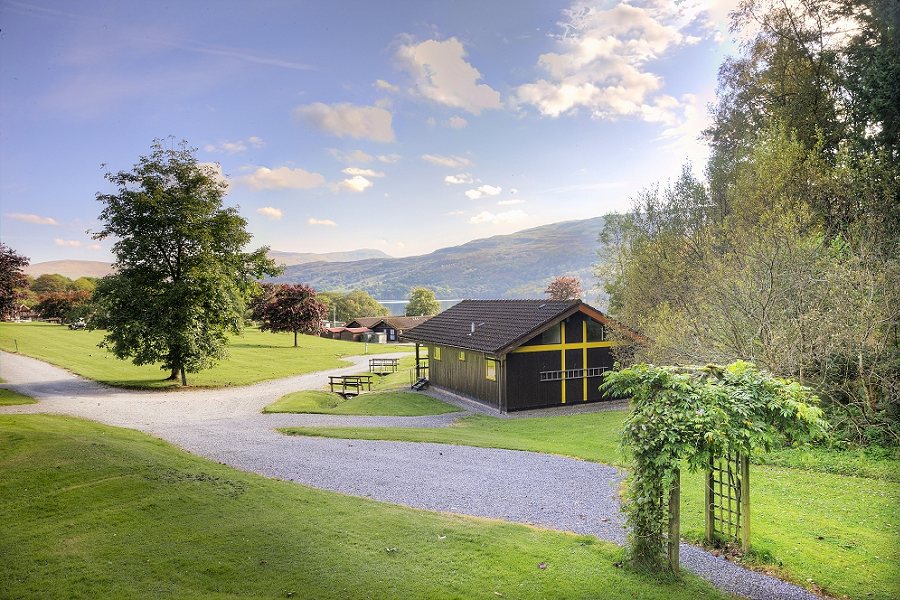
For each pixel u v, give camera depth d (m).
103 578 6.72
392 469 13.03
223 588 6.50
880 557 7.78
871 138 22.81
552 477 12.41
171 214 29.23
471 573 7.04
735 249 18.80
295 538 8.07
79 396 25.73
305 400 26.03
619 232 35.06
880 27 22.47
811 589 6.91
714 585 7.07
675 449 6.96
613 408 24.12
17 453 12.18
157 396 27.09
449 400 26.55
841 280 15.31
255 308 65.50
